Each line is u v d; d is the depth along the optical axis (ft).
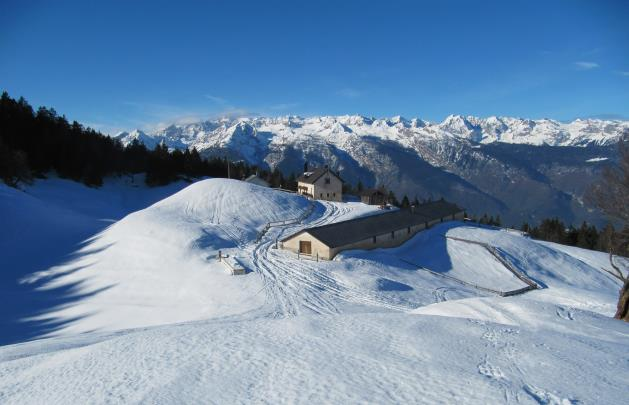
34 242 196.13
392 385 46.16
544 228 394.52
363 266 160.76
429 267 181.98
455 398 42.63
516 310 81.10
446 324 68.74
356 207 281.95
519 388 44.32
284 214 243.40
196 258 161.79
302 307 113.39
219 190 257.34
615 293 170.19
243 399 44.96
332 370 50.83
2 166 272.92
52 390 52.11
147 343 67.00
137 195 365.40
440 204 274.98
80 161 357.61
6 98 363.56
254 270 147.64
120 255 168.55
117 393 48.60
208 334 69.51
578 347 57.26
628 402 41.39
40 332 114.62
